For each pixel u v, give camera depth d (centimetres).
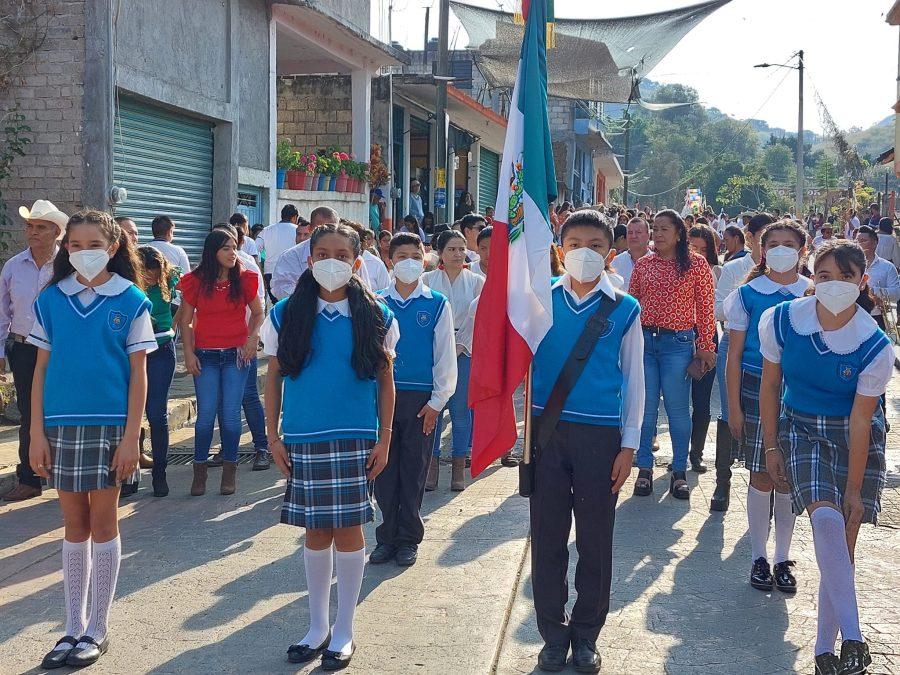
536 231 392
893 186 7138
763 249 518
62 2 1042
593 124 4181
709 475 728
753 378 513
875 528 579
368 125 1867
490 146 2867
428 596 480
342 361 399
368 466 409
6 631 440
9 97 1057
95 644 409
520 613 461
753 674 395
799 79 3644
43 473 406
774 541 560
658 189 10950
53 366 404
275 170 1504
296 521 402
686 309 658
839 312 378
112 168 1061
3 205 1062
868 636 429
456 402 683
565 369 389
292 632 437
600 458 389
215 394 678
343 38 1675
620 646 422
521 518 611
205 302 671
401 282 550
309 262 405
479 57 1934
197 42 1256
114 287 411
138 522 616
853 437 384
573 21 1520
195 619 452
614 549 554
